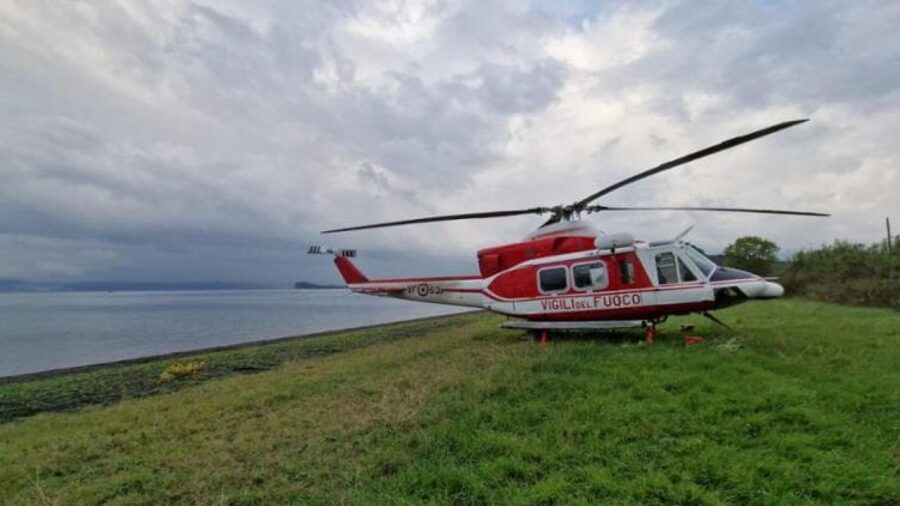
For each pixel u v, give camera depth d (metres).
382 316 49.91
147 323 42.53
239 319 46.97
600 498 3.69
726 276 9.14
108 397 10.86
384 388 7.52
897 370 6.68
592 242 10.29
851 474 3.82
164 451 5.60
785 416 4.96
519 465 4.21
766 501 3.54
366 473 4.45
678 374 6.47
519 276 10.88
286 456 5.09
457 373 7.97
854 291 19.12
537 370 7.41
